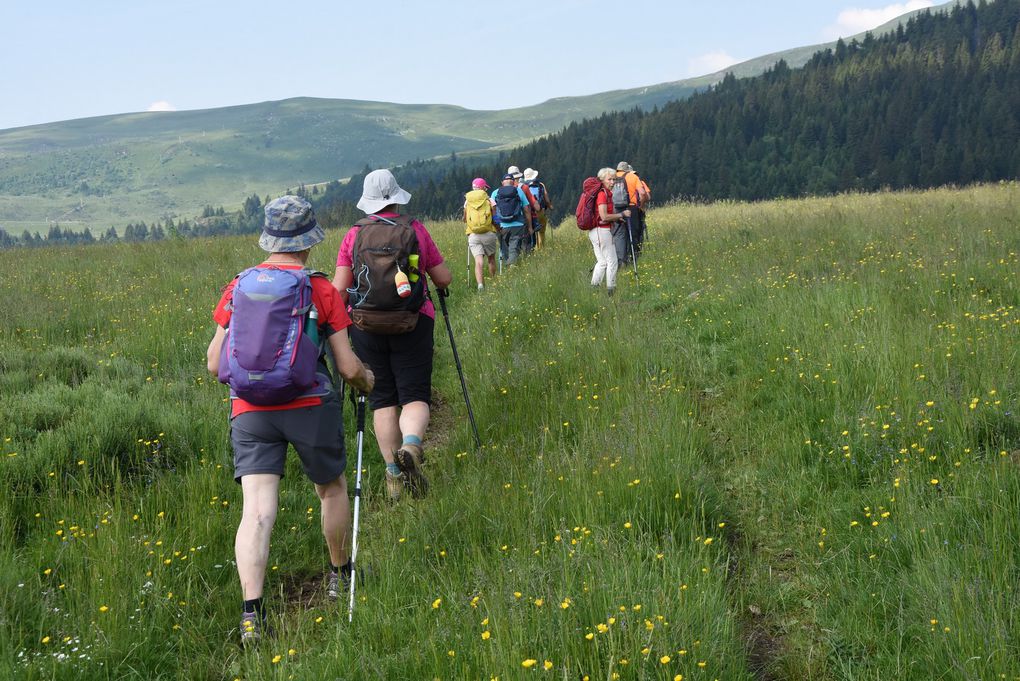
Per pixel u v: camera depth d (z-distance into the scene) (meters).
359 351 5.35
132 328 9.87
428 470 5.77
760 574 4.02
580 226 10.88
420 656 3.30
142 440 5.88
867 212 15.80
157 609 3.82
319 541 4.81
